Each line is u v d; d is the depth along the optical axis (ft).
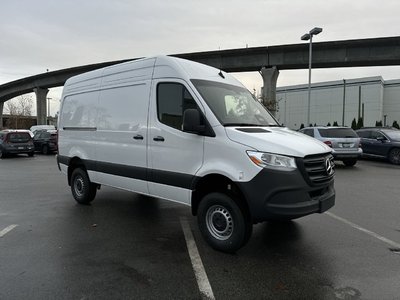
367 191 30.40
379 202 25.99
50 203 25.67
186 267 14.11
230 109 17.17
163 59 18.44
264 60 105.81
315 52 99.96
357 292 12.04
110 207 24.32
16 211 23.20
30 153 71.36
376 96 216.13
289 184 14.06
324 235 18.17
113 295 11.79
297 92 246.88
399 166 49.42
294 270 13.84
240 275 13.38
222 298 11.68
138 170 19.49
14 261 14.61
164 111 18.02
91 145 23.34
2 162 58.95
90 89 23.75
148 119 18.83
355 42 94.73
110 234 18.30
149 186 18.90
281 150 14.20
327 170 15.75
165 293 11.96
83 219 21.20
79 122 24.61
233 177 14.82
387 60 94.63
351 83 223.92
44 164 55.36
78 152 24.64
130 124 20.02
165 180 17.89
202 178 16.16
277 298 11.67
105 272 13.58
